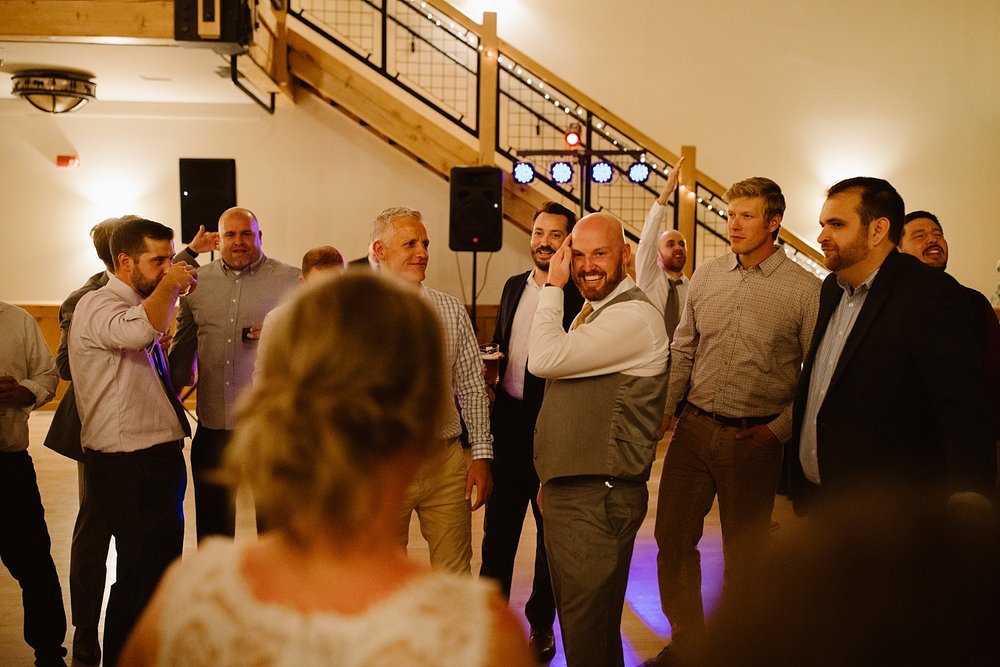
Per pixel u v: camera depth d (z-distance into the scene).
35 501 2.67
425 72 8.32
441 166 7.04
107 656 2.53
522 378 3.04
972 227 8.70
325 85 7.09
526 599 3.48
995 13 8.50
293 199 7.77
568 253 2.25
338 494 0.73
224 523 3.26
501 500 3.04
